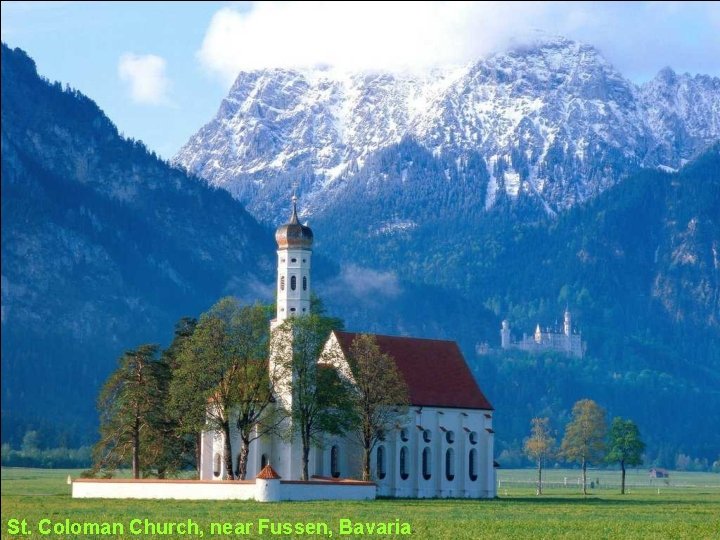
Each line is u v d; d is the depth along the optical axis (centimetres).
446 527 17512
